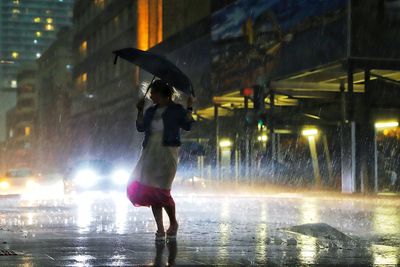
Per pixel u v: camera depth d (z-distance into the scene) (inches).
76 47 4146.2
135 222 459.5
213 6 1930.4
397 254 289.9
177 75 330.3
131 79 2979.8
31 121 6668.3
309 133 1603.1
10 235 357.7
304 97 1503.4
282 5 1502.2
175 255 271.1
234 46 1758.1
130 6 3016.7
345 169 1285.7
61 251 281.7
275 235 365.7
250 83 1654.8
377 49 1268.5
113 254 272.4
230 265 244.5
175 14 2488.9
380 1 1273.4
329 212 631.8
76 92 4133.9
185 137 2006.6
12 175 1619.1
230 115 2030.0
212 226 427.8
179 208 677.9
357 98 1312.7
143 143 337.7
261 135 1439.5
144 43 2834.6
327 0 1326.3
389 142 1334.9
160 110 334.0
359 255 283.9
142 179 331.6
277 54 1523.1
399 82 1270.9
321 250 301.0
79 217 518.3
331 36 1312.7
